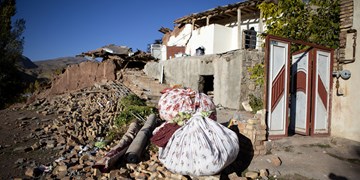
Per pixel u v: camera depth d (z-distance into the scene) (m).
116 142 5.62
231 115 8.12
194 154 3.62
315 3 6.61
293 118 5.94
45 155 5.12
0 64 22.08
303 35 6.69
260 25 13.41
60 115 8.66
